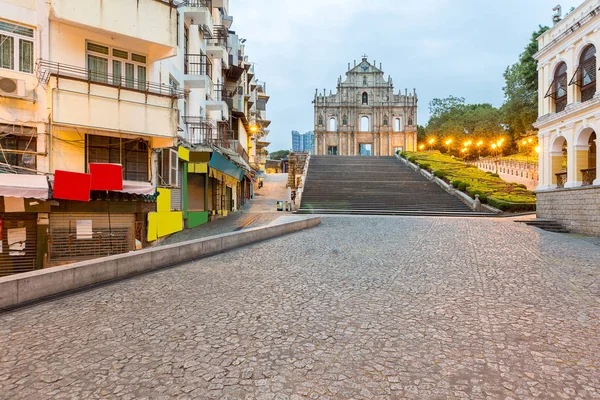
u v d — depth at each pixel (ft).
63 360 14.66
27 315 19.60
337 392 12.46
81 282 24.52
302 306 21.27
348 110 244.22
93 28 41.81
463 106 265.54
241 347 15.83
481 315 19.75
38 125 39.47
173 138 46.44
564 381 13.10
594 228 59.52
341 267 31.53
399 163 154.61
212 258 35.22
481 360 14.66
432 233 53.11
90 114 40.55
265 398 12.10
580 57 64.54
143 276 28.09
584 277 27.94
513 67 179.73
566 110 65.26
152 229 49.08
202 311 20.31
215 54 78.18
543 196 72.79
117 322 18.65
